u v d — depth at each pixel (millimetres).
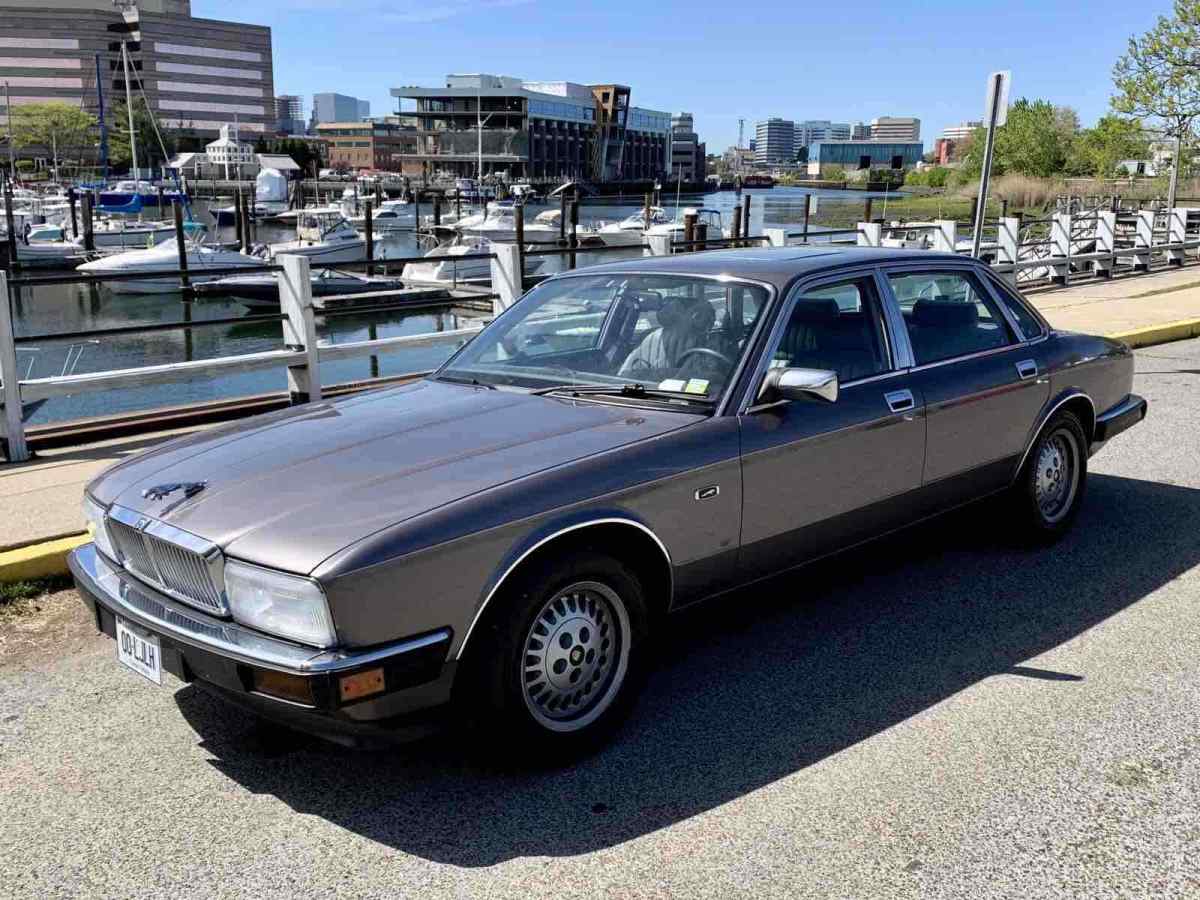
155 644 3355
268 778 3533
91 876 3018
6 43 151000
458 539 3182
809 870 2988
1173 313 14445
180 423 8109
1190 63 29344
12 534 5512
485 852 3105
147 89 156875
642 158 181625
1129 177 42719
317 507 3273
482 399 4215
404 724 3172
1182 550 5598
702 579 3953
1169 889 2895
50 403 20016
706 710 3961
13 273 47219
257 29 166750
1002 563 5469
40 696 4137
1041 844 3094
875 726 3811
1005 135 75062
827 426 4242
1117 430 5977
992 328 5285
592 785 3461
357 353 8875
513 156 145625
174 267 39625
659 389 4094
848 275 4598
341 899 2902
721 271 4477
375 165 190750
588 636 3605
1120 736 3709
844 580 5289
